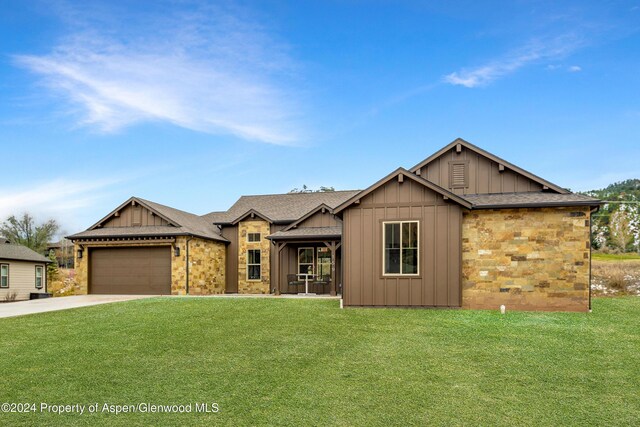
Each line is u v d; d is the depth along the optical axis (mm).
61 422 6039
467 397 6773
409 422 5973
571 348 9258
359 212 14633
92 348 9594
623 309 14359
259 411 6344
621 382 7348
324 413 6258
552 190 15273
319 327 11320
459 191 16078
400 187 14406
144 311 13984
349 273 14547
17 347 9766
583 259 13414
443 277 13977
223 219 26375
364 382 7418
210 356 8898
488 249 13945
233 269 25766
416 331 10805
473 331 10734
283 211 25734
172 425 5930
